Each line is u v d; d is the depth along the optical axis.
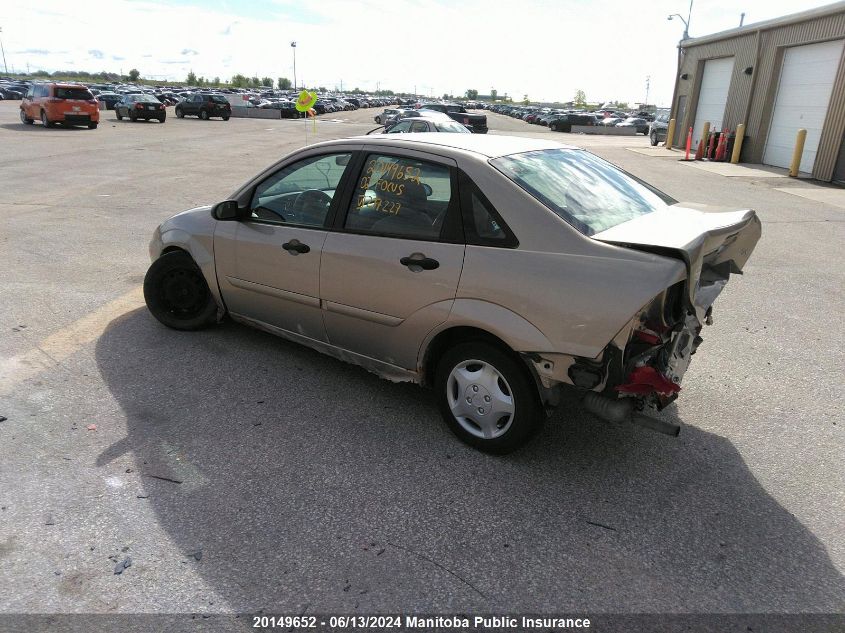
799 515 2.81
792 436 3.49
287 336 4.14
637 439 3.44
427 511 2.79
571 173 3.39
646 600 2.32
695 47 24.50
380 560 2.49
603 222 3.00
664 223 3.05
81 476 2.96
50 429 3.36
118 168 15.14
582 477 3.07
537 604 2.29
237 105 49.53
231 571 2.41
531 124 55.69
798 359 4.57
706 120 24.09
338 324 3.67
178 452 3.20
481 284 2.95
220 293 4.41
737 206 11.61
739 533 2.69
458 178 3.12
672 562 2.51
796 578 2.44
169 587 2.32
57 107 25.56
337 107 70.12
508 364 2.99
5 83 65.19
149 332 4.76
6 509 2.71
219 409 3.64
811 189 14.14
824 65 16.41
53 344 4.49
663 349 2.77
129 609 2.21
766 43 18.98
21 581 2.31
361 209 3.49
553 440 3.41
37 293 5.62
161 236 4.67
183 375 4.06
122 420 3.49
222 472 3.04
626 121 48.69
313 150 3.79
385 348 3.49
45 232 8.13
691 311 2.72
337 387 3.96
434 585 2.37
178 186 12.58
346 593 2.32
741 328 5.22
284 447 3.27
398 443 3.33
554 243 2.80
